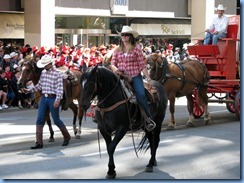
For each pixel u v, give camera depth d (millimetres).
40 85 12000
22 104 19938
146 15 32812
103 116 9211
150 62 13914
